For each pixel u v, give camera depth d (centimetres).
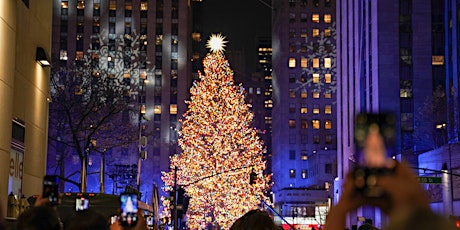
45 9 3198
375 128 253
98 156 11831
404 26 8762
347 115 10212
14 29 2447
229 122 7831
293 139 15012
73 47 13375
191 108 7981
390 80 8650
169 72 13625
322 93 15162
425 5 8769
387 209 250
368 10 9306
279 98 15362
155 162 13125
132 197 536
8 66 2375
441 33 8731
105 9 13600
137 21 13688
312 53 15262
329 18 15338
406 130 8506
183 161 7869
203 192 7744
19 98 2720
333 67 15212
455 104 7562
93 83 7775
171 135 13362
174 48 13738
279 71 15450
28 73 2881
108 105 7906
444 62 8675
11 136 2495
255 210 686
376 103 8750
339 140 10669
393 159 251
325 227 281
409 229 218
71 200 1897
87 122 7150
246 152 8194
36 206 475
